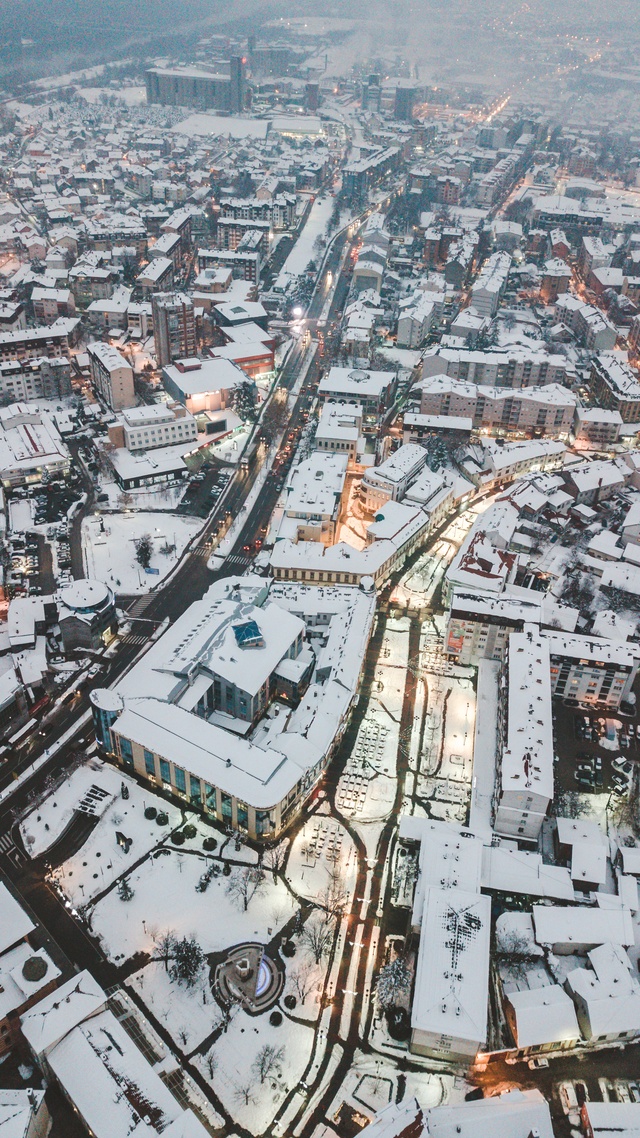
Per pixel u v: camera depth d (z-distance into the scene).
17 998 168.62
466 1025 168.88
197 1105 166.38
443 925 186.25
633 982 182.00
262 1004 184.50
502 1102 160.62
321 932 197.38
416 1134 150.12
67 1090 156.12
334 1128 163.75
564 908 197.75
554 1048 177.50
